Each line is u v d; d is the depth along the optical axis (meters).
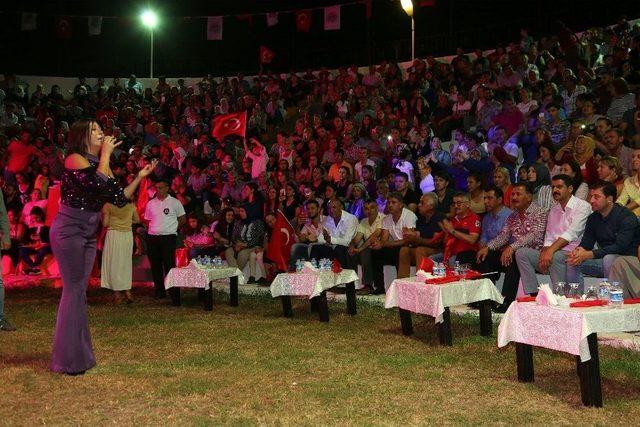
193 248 13.23
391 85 18.19
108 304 10.65
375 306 9.75
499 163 12.23
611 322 5.05
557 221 8.20
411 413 4.82
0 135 19.03
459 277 7.48
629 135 11.21
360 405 5.01
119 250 10.55
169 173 17.03
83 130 5.90
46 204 15.01
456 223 9.78
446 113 16.14
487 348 6.89
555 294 5.81
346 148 15.38
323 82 20.27
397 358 6.51
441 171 12.11
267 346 7.16
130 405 5.03
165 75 24.73
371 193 13.21
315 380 5.73
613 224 7.37
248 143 17.84
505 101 14.24
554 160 10.97
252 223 12.97
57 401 5.12
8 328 8.08
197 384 5.56
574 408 4.92
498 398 5.18
